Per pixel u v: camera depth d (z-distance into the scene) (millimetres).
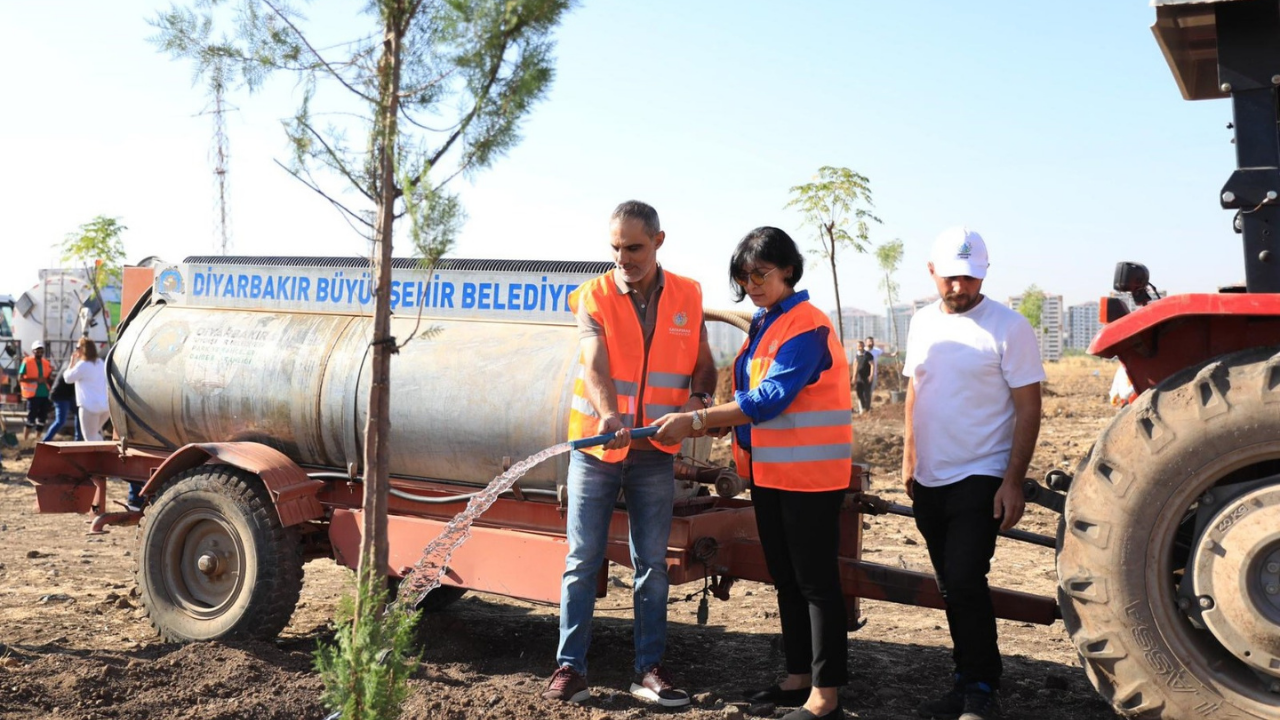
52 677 4594
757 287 4305
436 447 5199
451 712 4316
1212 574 3666
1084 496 3908
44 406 17500
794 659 4531
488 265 5422
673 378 4590
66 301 20359
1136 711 3818
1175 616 3789
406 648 3510
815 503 4258
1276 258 3918
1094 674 3916
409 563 5168
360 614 3490
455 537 5043
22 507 10992
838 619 4270
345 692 3398
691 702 4586
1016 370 4277
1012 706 4645
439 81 3586
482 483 5195
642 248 4414
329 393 5418
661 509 4559
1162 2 4047
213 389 5738
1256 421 3627
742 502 5340
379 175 3623
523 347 5164
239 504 5309
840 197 17344
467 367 5188
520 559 4891
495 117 3521
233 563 5422
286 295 5871
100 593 6848
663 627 4609
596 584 4609
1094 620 3865
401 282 5605
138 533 5617
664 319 4562
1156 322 3781
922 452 4477
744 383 4570
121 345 6137
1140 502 3791
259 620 5246
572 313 5188
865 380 24141
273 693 4539
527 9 3473
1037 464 14711
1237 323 3885
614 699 4586
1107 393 31969
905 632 6102
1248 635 3572
